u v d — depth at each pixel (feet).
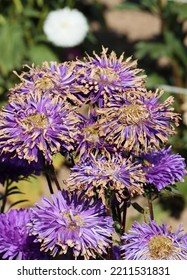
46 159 2.28
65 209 2.26
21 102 2.34
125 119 2.25
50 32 6.37
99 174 2.20
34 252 2.44
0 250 2.46
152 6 6.36
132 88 2.37
